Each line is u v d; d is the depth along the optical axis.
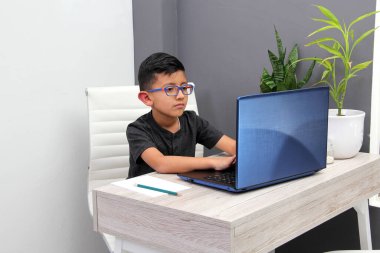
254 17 2.40
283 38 2.31
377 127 2.10
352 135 1.88
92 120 2.26
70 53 2.50
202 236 1.30
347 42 1.92
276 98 1.48
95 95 2.28
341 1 2.12
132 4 2.76
